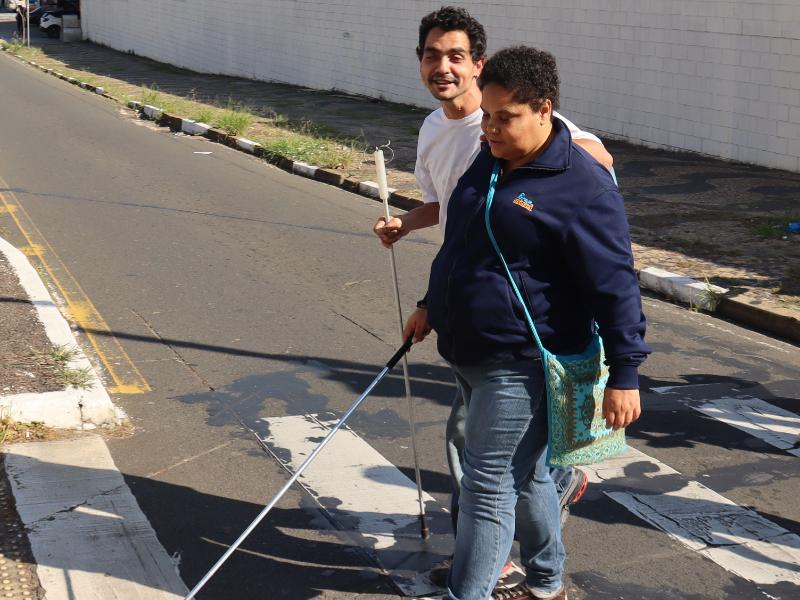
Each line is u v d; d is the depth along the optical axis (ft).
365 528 14.33
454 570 10.87
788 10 41.63
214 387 19.80
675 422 18.45
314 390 19.75
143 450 16.76
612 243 10.11
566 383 10.29
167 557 13.43
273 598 12.60
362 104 69.36
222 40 94.38
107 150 51.52
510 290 10.33
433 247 31.76
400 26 67.77
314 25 78.48
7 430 16.81
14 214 35.55
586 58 51.85
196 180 43.73
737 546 14.01
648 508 15.12
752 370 21.42
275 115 63.46
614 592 12.87
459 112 11.96
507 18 56.54
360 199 40.57
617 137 50.88
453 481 12.51
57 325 21.67
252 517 14.60
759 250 30.37
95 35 136.56
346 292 26.58
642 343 10.21
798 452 17.19
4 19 192.44
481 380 10.68
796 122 42.16
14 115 63.87
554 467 11.67
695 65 46.16
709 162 45.16
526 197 10.16
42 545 13.55
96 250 30.58
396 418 18.44
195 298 25.76
